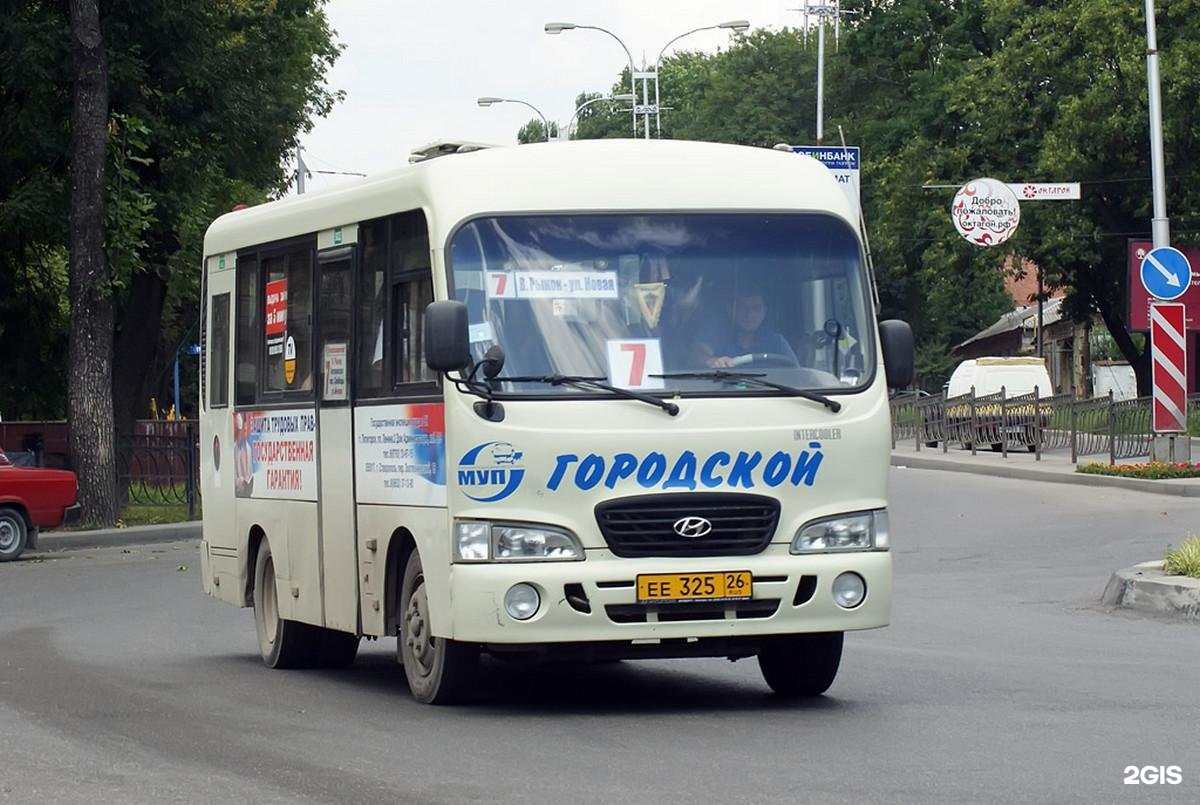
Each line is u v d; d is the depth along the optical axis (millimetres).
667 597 12555
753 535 12766
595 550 12602
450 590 12727
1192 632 17828
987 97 72938
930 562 26906
